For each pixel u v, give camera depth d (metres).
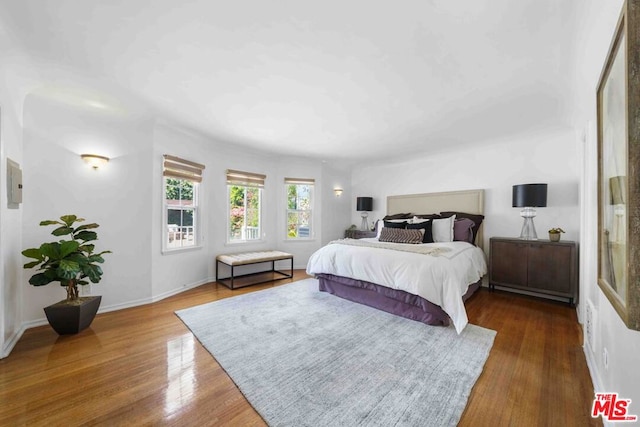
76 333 2.40
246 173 4.73
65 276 2.12
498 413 1.47
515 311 3.05
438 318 2.59
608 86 1.25
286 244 5.34
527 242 3.46
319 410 1.49
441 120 3.16
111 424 1.38
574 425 1.38
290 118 3.13
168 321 2.70
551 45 1.75
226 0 1.43
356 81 2.27
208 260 4.24
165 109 2.89
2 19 1.58
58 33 1.71
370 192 5.92
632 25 0.85
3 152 2.01
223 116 3.08
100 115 2.91
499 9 1.46
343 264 3.28
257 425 1.38
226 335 2.39
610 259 1.26
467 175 4.45
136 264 3.16
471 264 3.21
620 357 1.23
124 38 1.76
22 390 1.63
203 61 2.01
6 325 2.11
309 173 5.50
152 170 3.31
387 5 1.45
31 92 2.47
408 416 1.44
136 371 1.84
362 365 1.93
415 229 3.93
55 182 2.65
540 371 1.86
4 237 2.05
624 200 1.05
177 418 1.42
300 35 1.71
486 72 2.11
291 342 2.27
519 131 3.52
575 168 3.46
